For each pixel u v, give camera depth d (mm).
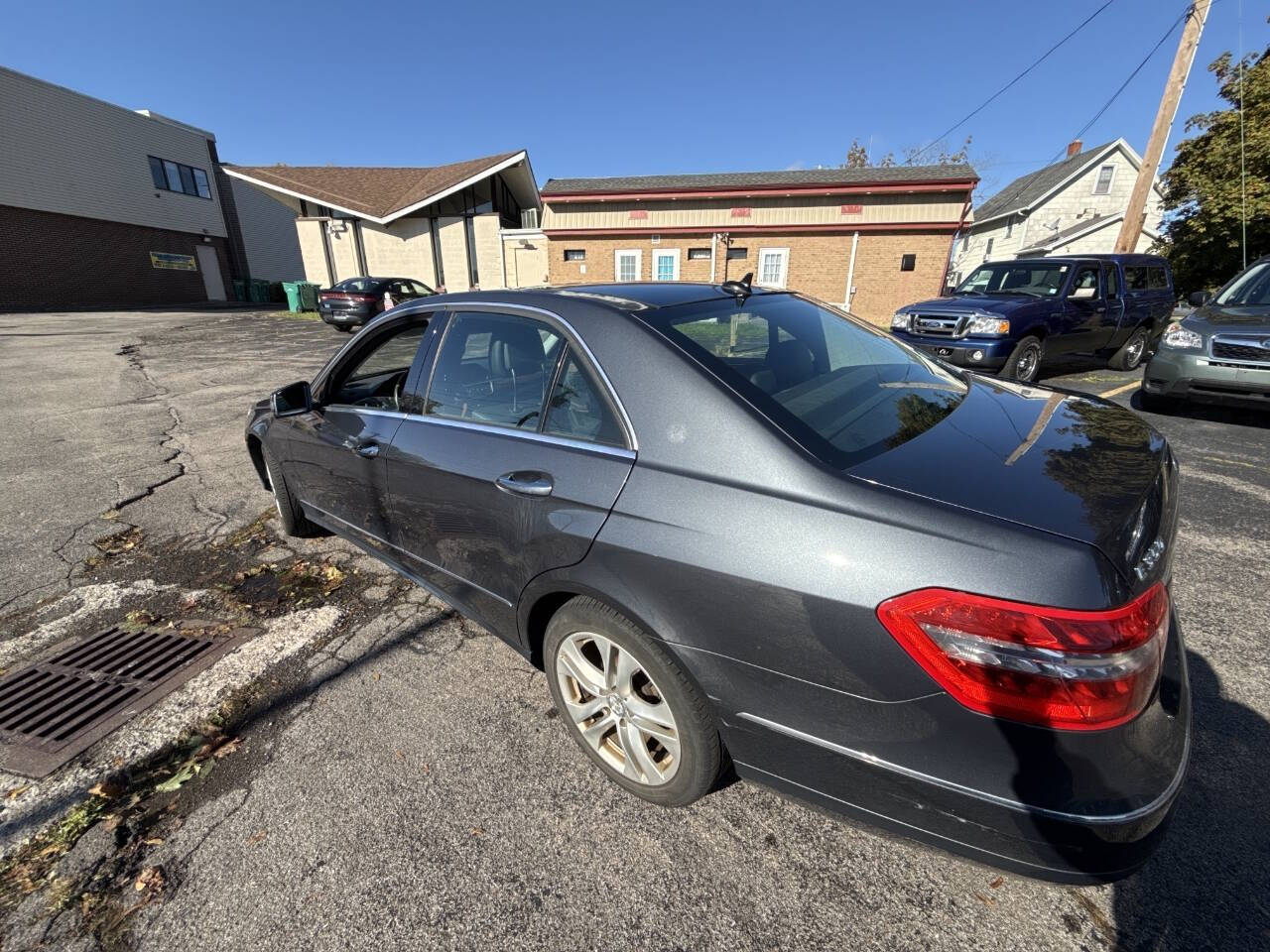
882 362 2314
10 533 3980
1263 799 1865
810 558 1416
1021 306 6980
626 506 1719
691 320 2057
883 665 1331
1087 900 1615
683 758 1758
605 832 1852
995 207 33781
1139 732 1272
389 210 22062
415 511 2508
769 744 1552
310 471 3250
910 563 1319
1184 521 3748
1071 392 2426
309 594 3211
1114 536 1312
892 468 1534
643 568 1655
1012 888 1663
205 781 2059
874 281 17625
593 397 1927
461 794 1989
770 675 1488
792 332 2248
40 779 2082
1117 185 28516
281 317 20938
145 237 27922
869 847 1795
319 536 3893
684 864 1751
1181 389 5828
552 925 1593
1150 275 8805
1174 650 1616
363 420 2783
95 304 26062
